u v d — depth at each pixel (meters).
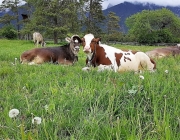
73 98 3.33
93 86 3.81
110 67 5.64
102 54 5.75
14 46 22.52
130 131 2.46
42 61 7.86
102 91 3.44
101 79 4.58
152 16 59.91
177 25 60.69
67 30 35.50
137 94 3.36
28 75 5.26
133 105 3.04
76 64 7.80
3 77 5.29
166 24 61.44
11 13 60.75
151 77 4.03
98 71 5.16
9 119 2.73
